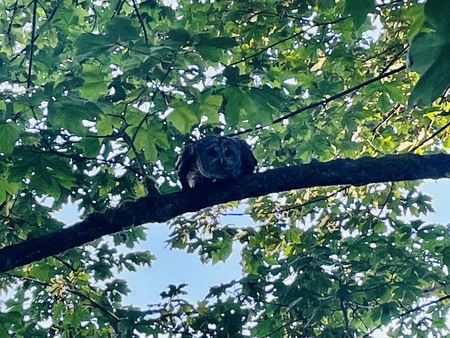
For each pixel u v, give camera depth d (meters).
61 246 5.29
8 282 8.23
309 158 8.38
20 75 6.93
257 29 7.12
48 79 7.95
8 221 7.18
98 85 5.38
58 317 8.23
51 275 8.19
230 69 5.10
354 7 2.92
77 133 4.83
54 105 4.76
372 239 7.86
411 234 7.87
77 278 8.27
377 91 7.34
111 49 4.59
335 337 7.54
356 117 7.70
